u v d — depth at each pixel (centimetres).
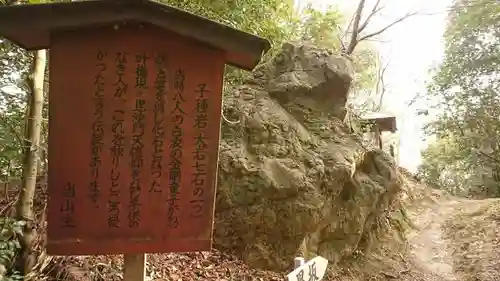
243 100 752
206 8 763
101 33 316
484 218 984
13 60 529
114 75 319
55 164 314
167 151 327
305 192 639
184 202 330
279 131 698
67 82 314
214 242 632
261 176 632
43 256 445
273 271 620
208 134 331
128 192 323
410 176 1508
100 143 319
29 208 435
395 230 873
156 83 324
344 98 800
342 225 704
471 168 1591
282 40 938
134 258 340
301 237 640
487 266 759
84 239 318
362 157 756
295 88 774
